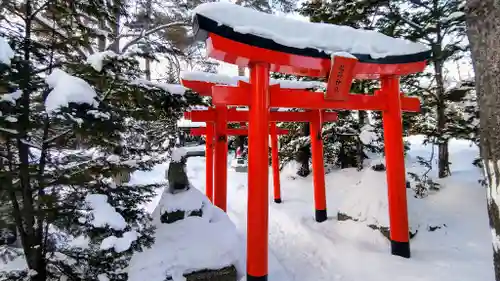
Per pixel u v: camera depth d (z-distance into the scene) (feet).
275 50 10.48
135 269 9.89
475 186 18.56
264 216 10.80
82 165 9.51
